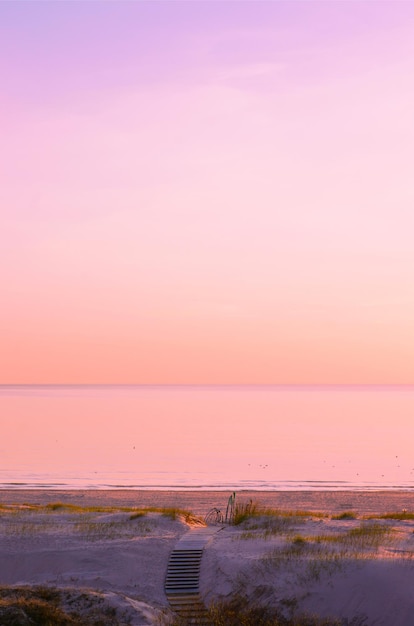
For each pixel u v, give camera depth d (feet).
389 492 215.31
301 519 120.88
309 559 87.35
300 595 80.33
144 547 97.66
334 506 186.29
